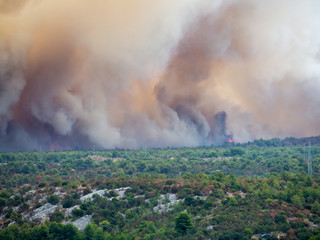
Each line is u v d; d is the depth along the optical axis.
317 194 140.62
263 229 112.44
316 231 111.06
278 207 129.75
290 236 109.44
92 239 116.31
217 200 136.88
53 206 145.62
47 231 119.75
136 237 115.62
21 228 127.69
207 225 117.94
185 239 108.88
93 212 136.88
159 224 124.56
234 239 107.88
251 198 137.12
